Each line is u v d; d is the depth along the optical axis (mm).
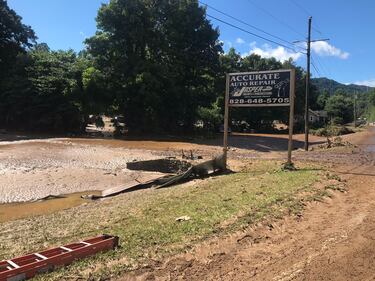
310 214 8930
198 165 16328
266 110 68000
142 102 42312
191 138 41281
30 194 14359
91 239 6859
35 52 49656
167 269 5875
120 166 20672
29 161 21203
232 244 6926
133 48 44594
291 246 6930
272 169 16797
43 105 43812
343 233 7590
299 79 78812
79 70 44188
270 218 8375
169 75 42938
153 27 45219
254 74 16625
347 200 10367
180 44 46094
